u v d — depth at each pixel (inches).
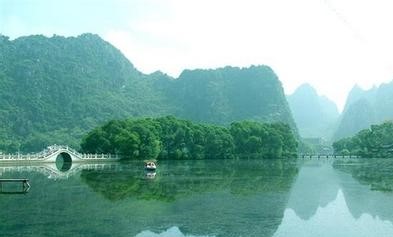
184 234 1638.8
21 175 3917.3
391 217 2031.3
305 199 2600.9
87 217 1951.3
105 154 6530.5
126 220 1888.5
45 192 2785.4
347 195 2815.0
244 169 5359.3
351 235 1669.5
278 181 3720.5
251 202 2447.1
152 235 1616.6
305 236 1633.9
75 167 5211.6
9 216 1962.4
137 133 6702.8
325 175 4485.7
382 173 4820.4
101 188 3024.1
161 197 2615.7
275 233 1668.3
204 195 2731.3
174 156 7657.5
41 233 1632.6
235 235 1626.5
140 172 4500.5
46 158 5457.7
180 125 7834.6
